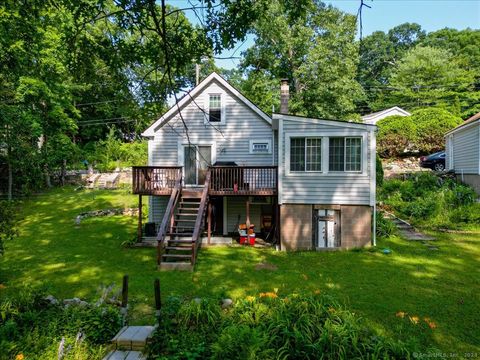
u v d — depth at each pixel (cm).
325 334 440
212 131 1401
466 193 1540
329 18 2302
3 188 2067
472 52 3700
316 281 820
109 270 928
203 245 1235
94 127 3475
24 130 1567
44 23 713
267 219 1422
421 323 589
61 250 1141
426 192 1619
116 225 1532
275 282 818
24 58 814
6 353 431
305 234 1162
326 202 1150
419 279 821
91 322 527
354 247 1138
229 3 452
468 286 771
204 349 446
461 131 1855
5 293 754
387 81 4362
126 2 441
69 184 2545
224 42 492
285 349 430
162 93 532
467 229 1320
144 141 3186
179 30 516
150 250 1151
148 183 1264
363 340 449
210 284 809
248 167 1206
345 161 1137
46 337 474
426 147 2445
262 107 2419
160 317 533
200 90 1392
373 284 790
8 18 671
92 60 534
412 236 1252
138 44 523
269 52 2328
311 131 1143
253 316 519
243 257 1066
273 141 1375
